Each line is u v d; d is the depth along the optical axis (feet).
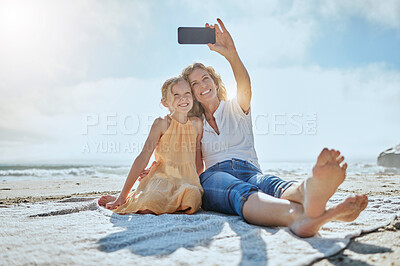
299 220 5.94
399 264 4.59
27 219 8.01
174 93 9.60
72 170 43.45
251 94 9.86
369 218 7.70
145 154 9.39
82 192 16.30
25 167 47.50
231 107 9.90
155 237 6.04
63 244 5.63
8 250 5.32
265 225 6.73
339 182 5.44
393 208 9.05
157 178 9.22
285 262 4.62
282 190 7.18
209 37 9.70
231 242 5.63
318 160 5.41
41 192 16.48
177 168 9.30
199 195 8.68
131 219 7.84
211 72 10.60
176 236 6.07
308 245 5.34
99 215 8.28
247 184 7.63
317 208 5.56
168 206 8.63
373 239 5.83
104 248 5.44
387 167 55.01
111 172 41.93
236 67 9.65
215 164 9.43
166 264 4.63
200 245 5.51
